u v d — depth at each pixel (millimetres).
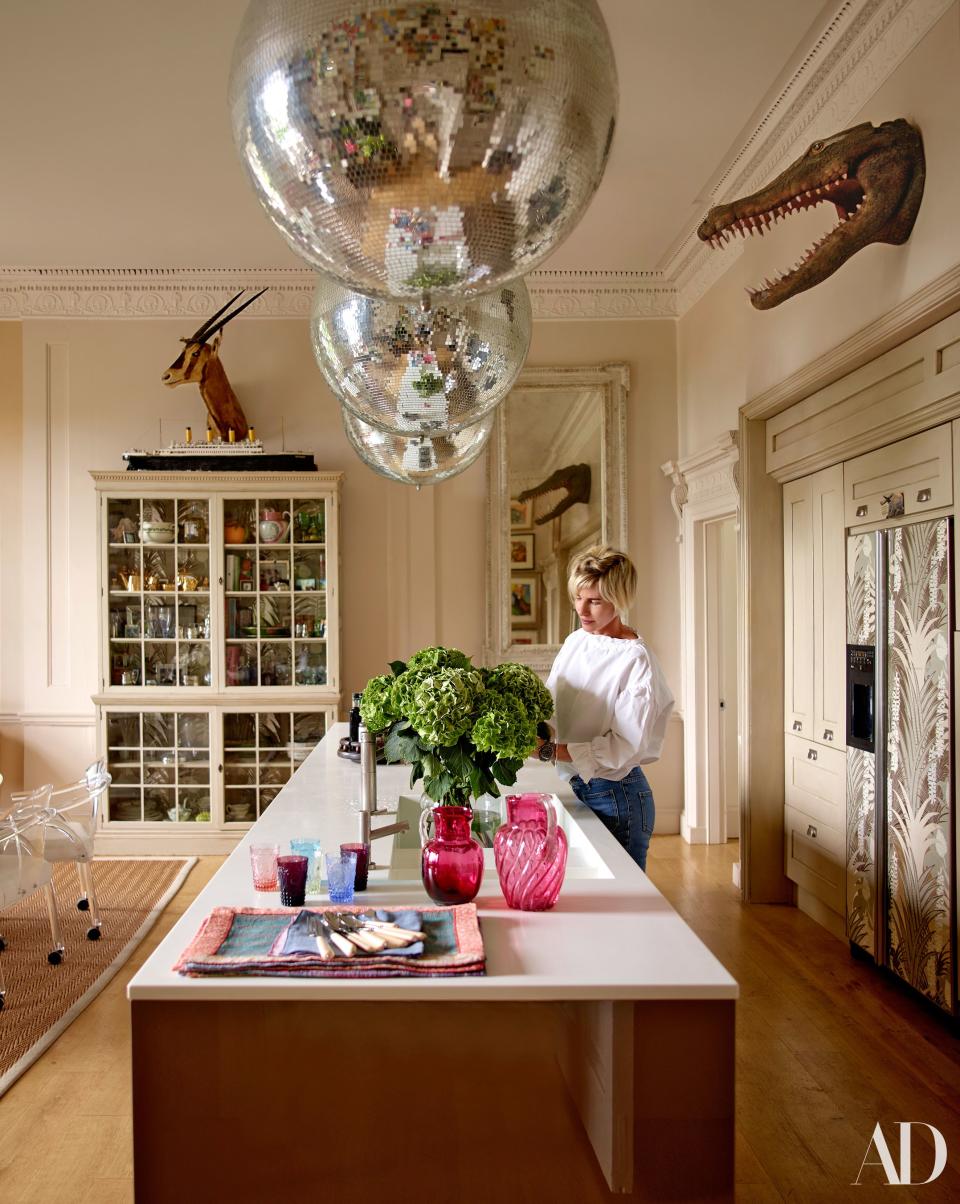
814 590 4375
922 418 3287
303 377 6328
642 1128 1570
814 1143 2572
